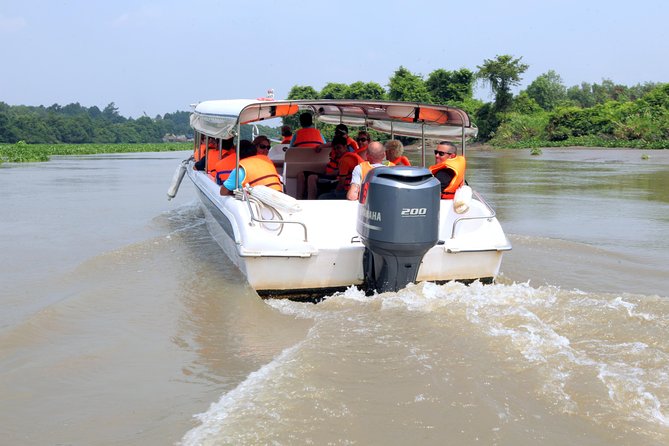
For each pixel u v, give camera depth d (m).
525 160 33.00
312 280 5.42
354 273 5.46
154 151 74.19
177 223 10.54
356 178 5.84
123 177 22.55
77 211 12.24
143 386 4.00
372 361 4.05
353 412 3.41
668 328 4.43
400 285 5.21
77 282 6.59
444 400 3.51
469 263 5.67
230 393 3.74
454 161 5.98
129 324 5.18
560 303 4.98
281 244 5.32
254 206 5.62
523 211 11.89
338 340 4.41
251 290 5.59
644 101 50.84
